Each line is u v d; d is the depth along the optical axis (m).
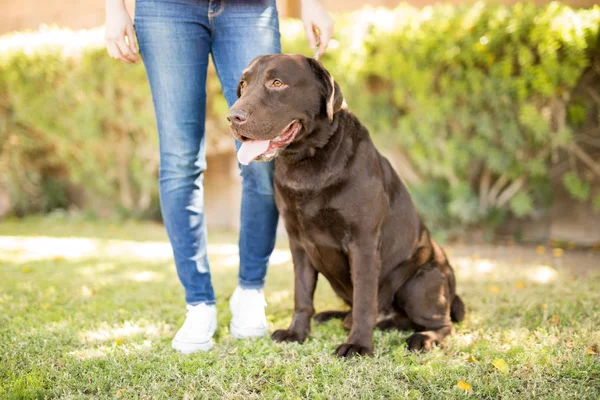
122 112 7.47
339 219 2.69
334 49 6.16
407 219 3.02
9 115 8.09
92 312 3.40
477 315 3.31
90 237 6.78
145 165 7.82
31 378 2.32
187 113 2.71
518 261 5.23
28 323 3.13
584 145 5.88
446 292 3.00
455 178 6.30
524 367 2.43
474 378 2.32
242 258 3.03
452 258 5.37
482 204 6.37
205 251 2.89
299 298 2.96
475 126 5.99
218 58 2.88
